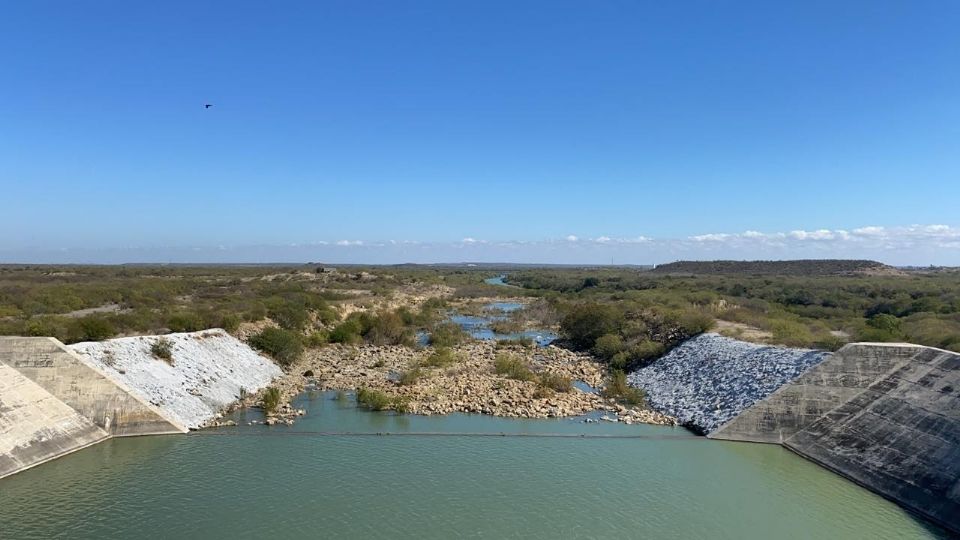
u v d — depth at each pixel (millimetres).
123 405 35875
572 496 28703
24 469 30109
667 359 56031
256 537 24359
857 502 28281
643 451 34906
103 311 70938
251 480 29891
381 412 42094
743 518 26656
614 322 70375
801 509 27516
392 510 26906
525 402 44312
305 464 32156
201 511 26453
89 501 27188
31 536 24016
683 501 28312
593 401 45938
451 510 27062
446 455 33906
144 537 24172
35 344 35219
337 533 24797
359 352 65938
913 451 29594
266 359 55594
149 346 43062
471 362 60250
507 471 31656
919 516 26578
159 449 33938
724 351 49969
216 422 39188
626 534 25188
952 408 30156
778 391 36625
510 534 24984
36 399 33438
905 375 34406
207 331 52562
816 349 44406
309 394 47312
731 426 36906
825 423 35094
